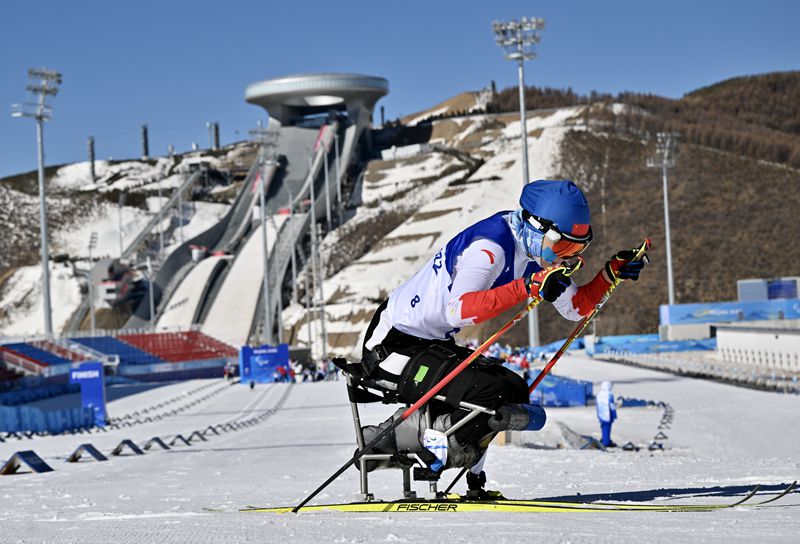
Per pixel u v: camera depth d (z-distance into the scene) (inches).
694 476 734.5
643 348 5595.5
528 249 393.1
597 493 553.3
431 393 385.7
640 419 2401.6
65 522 486.6
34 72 5157.5
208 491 769.6
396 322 410.3
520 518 374.6
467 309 378.9
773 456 1585.9
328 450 1483.8
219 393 4451.3
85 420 2711.6
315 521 395.5
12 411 2546.8
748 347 4601.4
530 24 4062.5
